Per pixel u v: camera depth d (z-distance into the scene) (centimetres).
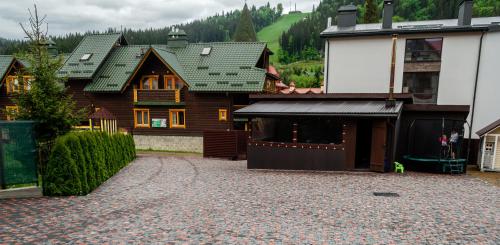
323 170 1431
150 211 830
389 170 1409
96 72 2761
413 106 1487
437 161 1379
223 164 1758
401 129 1530
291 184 1157
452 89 2100
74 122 1302
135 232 685
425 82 2166
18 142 951
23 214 795
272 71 4947
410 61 2164
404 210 848
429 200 945
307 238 660
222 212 827
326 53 2314
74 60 2852
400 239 659
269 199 952
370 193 1024
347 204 899
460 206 888
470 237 673
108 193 1019
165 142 2686
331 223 749
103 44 2967
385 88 2211
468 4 2058
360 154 1628
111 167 1347
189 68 2714
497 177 1338
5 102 2808
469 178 1297
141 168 1559
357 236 672
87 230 694
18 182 955
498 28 1941
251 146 1516
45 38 1295
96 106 2756
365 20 4444
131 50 2955
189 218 778
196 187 1112
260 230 702
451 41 2069
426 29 2059
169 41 2962
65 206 866
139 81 2703
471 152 1777
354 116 1332
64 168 973
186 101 2620
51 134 1220
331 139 1516
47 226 714
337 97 1597
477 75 2034
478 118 2062
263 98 1725
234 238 657
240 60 2691
